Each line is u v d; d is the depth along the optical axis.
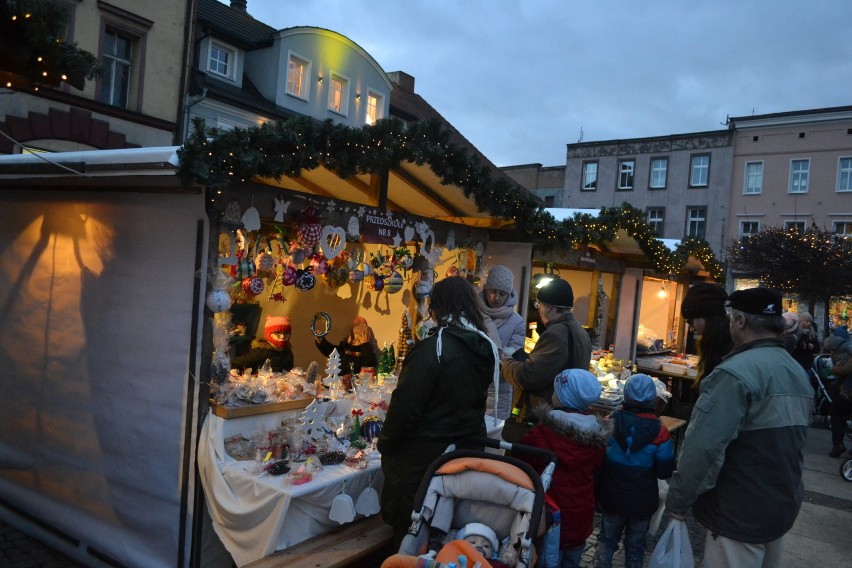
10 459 4.41
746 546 2.59
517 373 3.89
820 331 24.08
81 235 4.02
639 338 9.54
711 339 3.51
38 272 4.27
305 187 4.82
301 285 4.21
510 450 3.08
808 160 29.11
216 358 3.55
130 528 3.73
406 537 2.51
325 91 18.45
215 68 16.27
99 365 3.88
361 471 3.47
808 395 2.67
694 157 31.83
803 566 4.55
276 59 17.09
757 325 2.71
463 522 2.71
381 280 5.17
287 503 3.06
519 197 5.01
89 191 3.98
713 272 8.94
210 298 3.41
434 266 5.38
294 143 3.39
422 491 2.63
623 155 33.78
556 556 2.72
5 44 3.42
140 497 3.68
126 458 3.74
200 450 3.43
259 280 3.99
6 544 4.18
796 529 5.26
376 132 3.86
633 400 3.34
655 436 3.29
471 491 2.64
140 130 12.62
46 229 4.23
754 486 2.56
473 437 3.00
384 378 4.69
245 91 16.94
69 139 11.38
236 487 3.26
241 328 5.24
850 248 17.58
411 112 22.86
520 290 5.60
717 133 31.17
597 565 3.52
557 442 3.09
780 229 18.67
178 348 3.52
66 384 4.07
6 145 10.46
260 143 3.30
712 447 2.55
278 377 4.13
